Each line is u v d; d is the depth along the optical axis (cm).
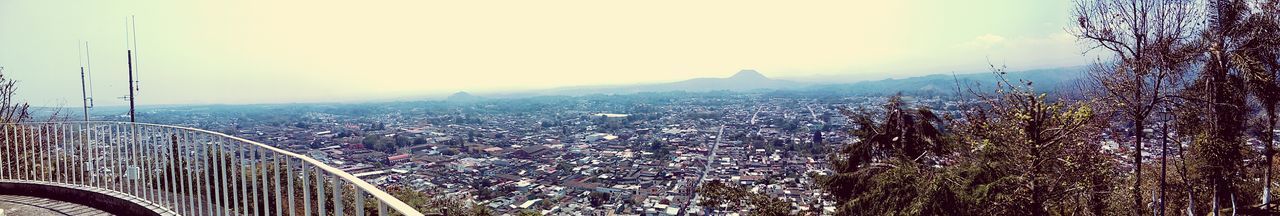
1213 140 870
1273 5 792
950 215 745
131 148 466
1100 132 855
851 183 988
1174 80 834
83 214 429
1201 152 895
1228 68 818
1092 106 855
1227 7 808
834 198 1097
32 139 514
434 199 1058
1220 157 878
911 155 984
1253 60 790
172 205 467
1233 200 965
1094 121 844
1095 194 916
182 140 615
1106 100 855
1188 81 842
